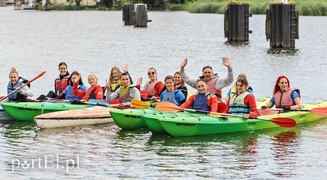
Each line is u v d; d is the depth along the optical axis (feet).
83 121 96.37
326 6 380.17
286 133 90.94
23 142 85.66
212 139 87.71
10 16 531.09
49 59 195.21
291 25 204.23
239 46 226.58
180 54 206.08
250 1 418.31
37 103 100.32
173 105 92.58
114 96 101.14
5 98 101.50
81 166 74.23
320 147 82.74
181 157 78.18
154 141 86.58
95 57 200.23
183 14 506.07
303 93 127.54
